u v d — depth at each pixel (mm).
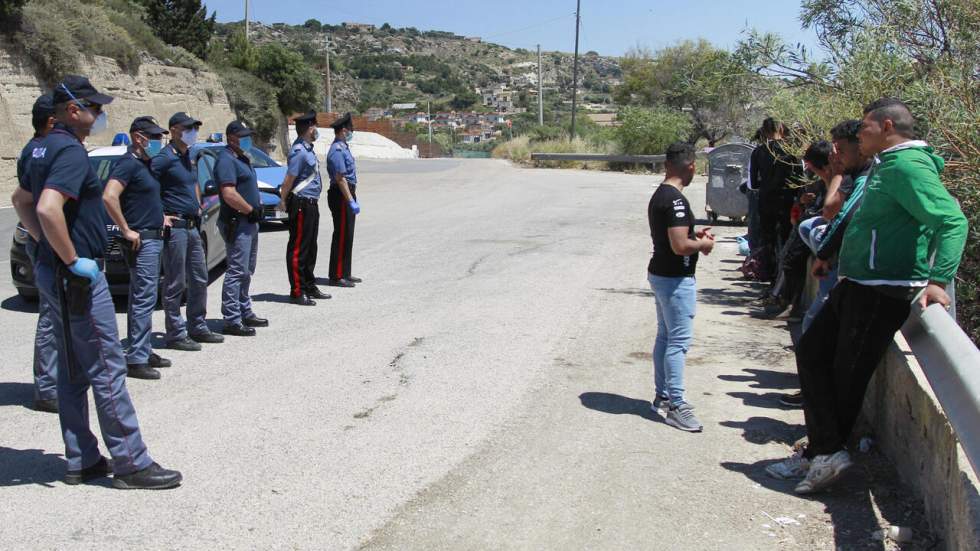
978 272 6320
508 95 152875
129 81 28859
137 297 6500
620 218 17344
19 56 23062
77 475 4684
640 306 9109
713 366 6996
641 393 6266
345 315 8734
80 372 4602
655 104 41688
